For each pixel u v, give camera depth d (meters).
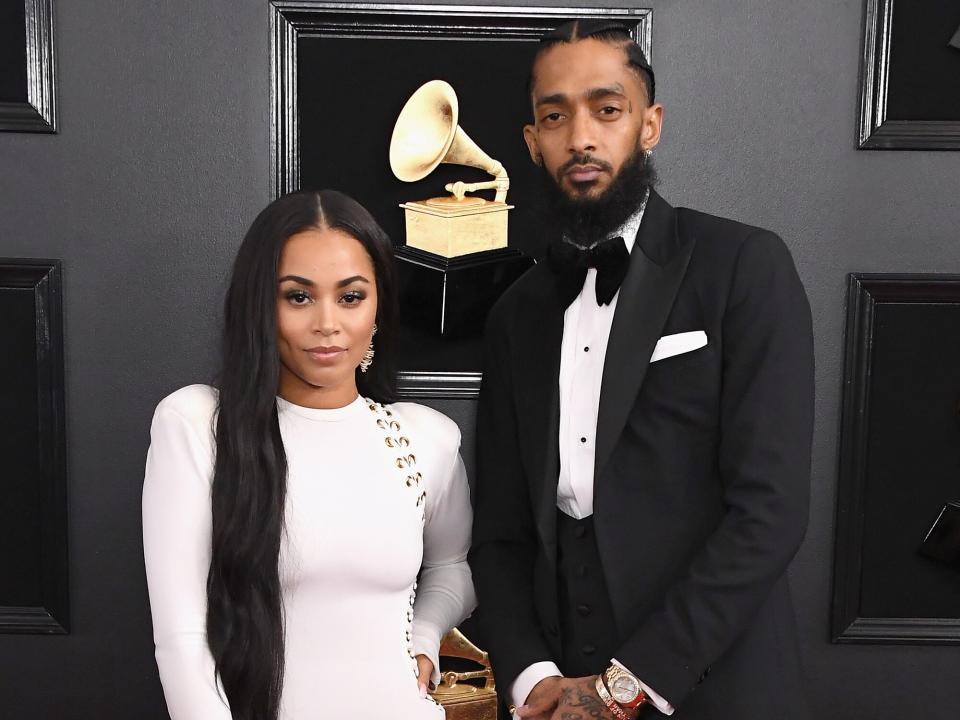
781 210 2.75
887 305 2.76
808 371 1.78
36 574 2.85
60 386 2.78
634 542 1.84
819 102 2.71
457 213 2.71
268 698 1.68
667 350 1.82
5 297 2.77
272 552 1.68
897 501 2.80
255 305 1.71
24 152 2.73
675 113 2.73
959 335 2.76
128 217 2.76
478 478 2.14
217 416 1.72
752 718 1.81
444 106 2.71
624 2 2.70
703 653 1.71
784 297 1.78
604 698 1.77
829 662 2.86
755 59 2.71
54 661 2.87
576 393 1.95
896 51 2.67
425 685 1.89
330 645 1.75
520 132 2.75
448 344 2.80
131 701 2.88
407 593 1.87
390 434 1.89
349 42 2.71
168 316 2.79
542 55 1.91
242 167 2.75
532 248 2.79
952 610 2.83
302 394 1.82
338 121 2.74
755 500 1.72
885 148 2.70
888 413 2.78
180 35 2.70
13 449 2.82
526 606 2.02
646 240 1.91
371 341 1.92
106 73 2.71
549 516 1.93
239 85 2.72
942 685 2.86
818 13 2.69
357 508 1.77
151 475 1.72
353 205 1.78
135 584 2.86
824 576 2.84
